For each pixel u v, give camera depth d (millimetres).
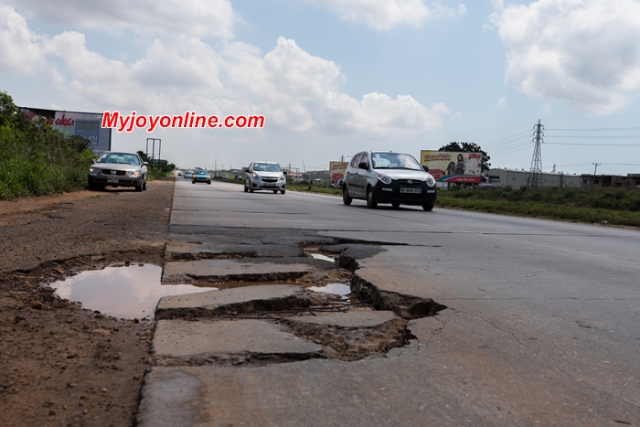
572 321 3375
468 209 19562
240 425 1850
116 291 3986
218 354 2535
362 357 2619
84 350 2580
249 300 3553
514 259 6023
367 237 7613
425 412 2004
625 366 2596
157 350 2576
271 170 27781
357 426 1873
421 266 5234
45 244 5613
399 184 14812
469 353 2697
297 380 2264
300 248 6180
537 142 68750
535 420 1974
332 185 64312
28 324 2945
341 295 4219
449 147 94750
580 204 24734
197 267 4824
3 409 1933
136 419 1866
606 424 1962
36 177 15094
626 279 4980
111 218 8844
